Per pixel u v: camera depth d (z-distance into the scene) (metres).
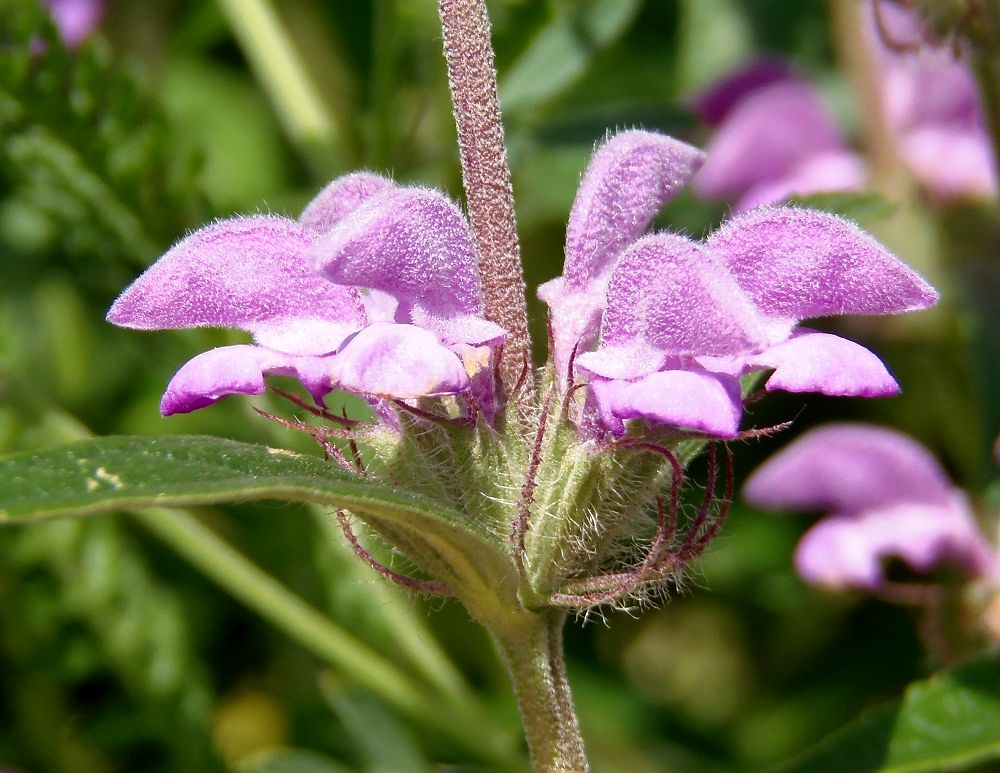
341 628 0.29
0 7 0.28
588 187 0.23
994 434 0.28
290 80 0.31
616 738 0.29
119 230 0.28
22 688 0.29
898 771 0.24
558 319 0.23
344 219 0.22
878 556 0.27
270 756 0.28
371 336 0.21
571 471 0.22
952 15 0.26
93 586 0.29
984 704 0.24
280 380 0.27
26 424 0.28
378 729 0.28
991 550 0.27
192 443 0.21
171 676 0.29
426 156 0.30
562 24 0.29
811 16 0.34
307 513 0.29
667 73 0.36
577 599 0.22
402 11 0.30
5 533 0.29
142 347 0.28
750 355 0.21
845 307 0.22
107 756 0.29
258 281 0.22
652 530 0.23
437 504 0.21
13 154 0.28
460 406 0.22
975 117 0.29
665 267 0.21
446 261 0.22
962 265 0.29
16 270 0.33
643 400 0.21
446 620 0.29
